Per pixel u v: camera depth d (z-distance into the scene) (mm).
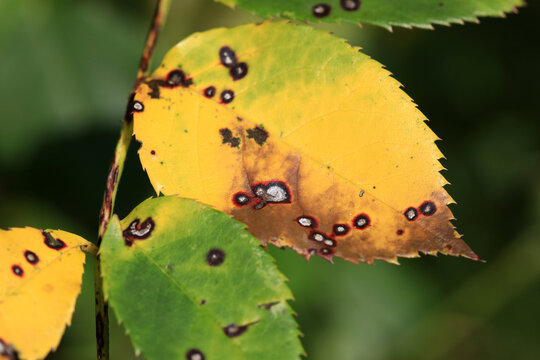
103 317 240
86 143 379
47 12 379
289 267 408
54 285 234
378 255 240
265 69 245
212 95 245
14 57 375
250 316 232
